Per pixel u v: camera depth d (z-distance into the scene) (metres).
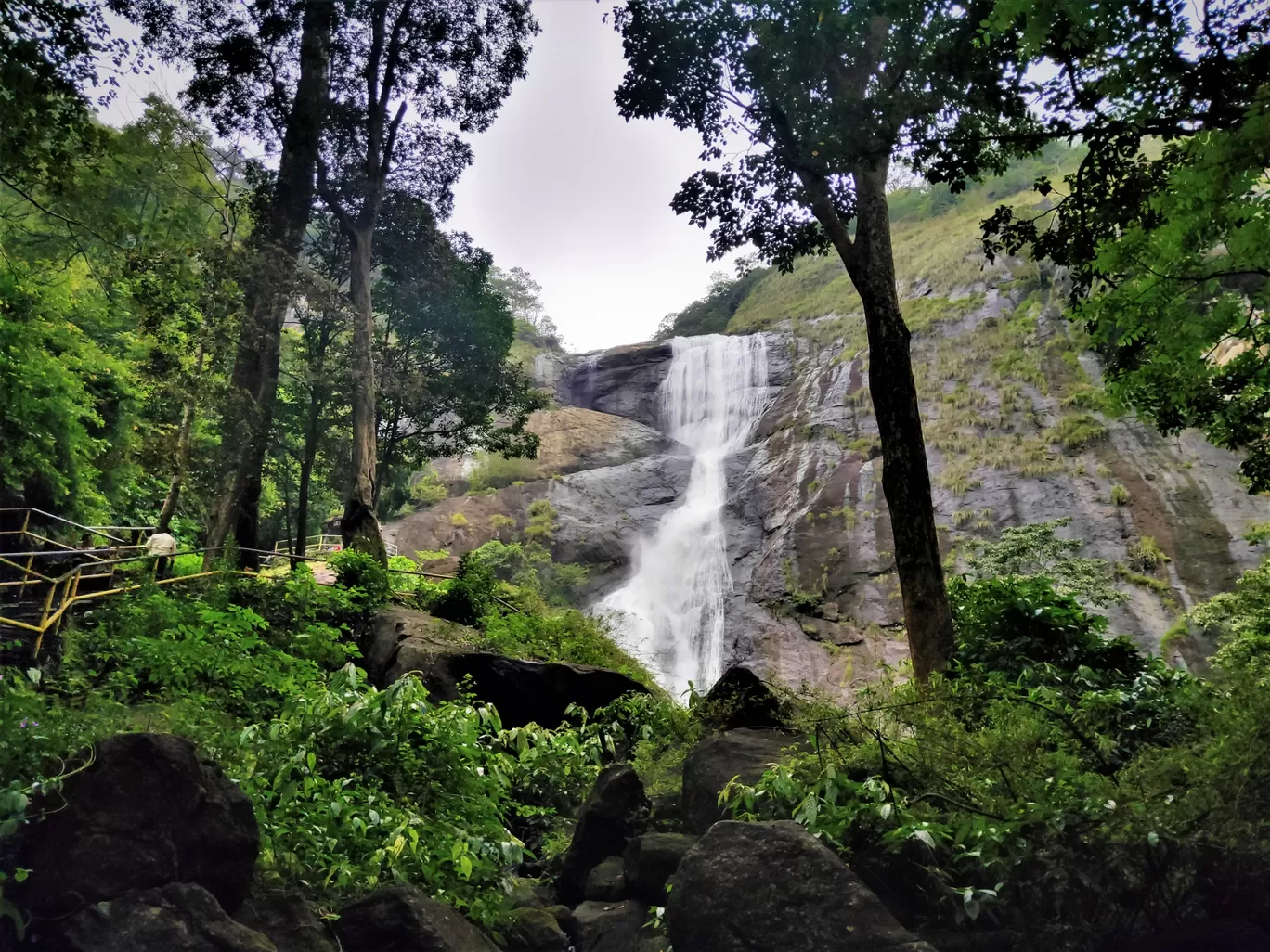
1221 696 4.44
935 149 8.27
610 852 5.80
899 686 6.45
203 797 3.69
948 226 52.22
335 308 18.50
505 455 24.12
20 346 17.08
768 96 8.70
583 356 58.09
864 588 33.25
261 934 3.49
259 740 5.39
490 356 23.12
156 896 3.34
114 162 10.51
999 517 32.38
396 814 5.09
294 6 18.00
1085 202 7.93
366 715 5.71
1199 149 5.85
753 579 36.03
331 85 19.78
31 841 3.30
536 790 7.44
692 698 8.16
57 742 3.54
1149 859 3.53
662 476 45.09
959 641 8.16
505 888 5.12
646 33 9.22
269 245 17.20
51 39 8.84
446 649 11.38
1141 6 5.60
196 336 18.05
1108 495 31.70
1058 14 5.86
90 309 18.66
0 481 17.91
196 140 15.26
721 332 64.06
